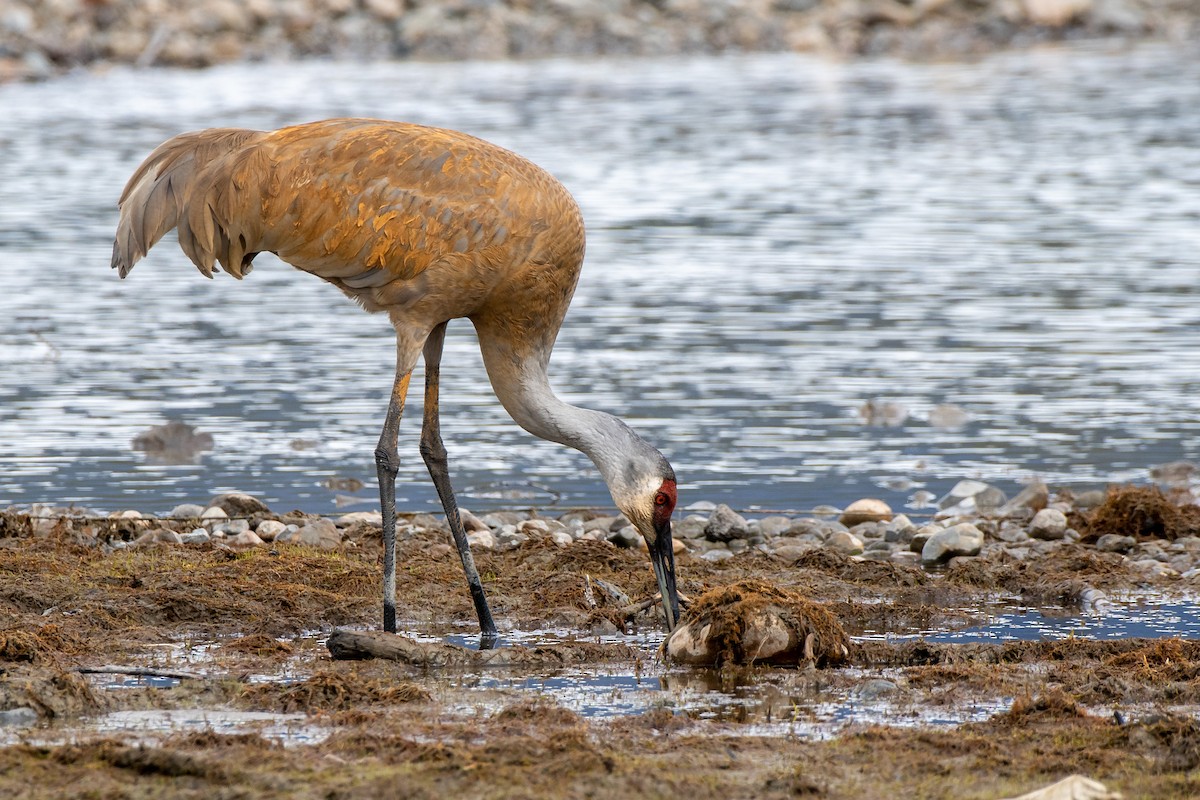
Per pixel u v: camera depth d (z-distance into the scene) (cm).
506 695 909
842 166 3381
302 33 5066
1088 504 1512
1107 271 2509
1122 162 3412
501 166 1063
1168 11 5725
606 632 1098
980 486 1547
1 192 3003
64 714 852
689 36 5266
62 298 2364
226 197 1065
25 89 4259
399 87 4294
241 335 2200
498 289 1065
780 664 995
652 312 2292
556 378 1972
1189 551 1341
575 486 1598
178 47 4734
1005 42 5431
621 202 3028
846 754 790
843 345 2122
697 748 798
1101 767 768
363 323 2286
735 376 1984
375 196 1045
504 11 5291
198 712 862
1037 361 2048
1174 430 1775
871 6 5494
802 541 1373
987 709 886
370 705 883
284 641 1041
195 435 1712
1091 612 1155
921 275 2500
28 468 1603
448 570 1231
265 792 717
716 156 3472
